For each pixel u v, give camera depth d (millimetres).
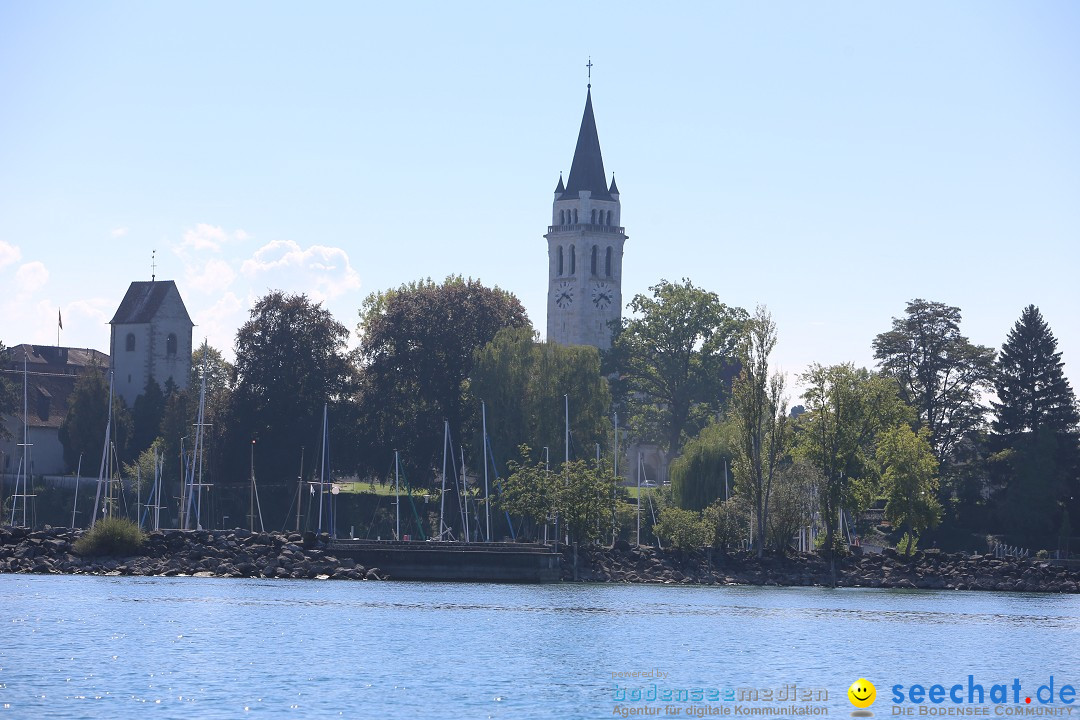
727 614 167000
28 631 132500
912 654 134500
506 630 142625
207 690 103875
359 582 199500
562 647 130875
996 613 184125
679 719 99438
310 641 130375
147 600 164250
